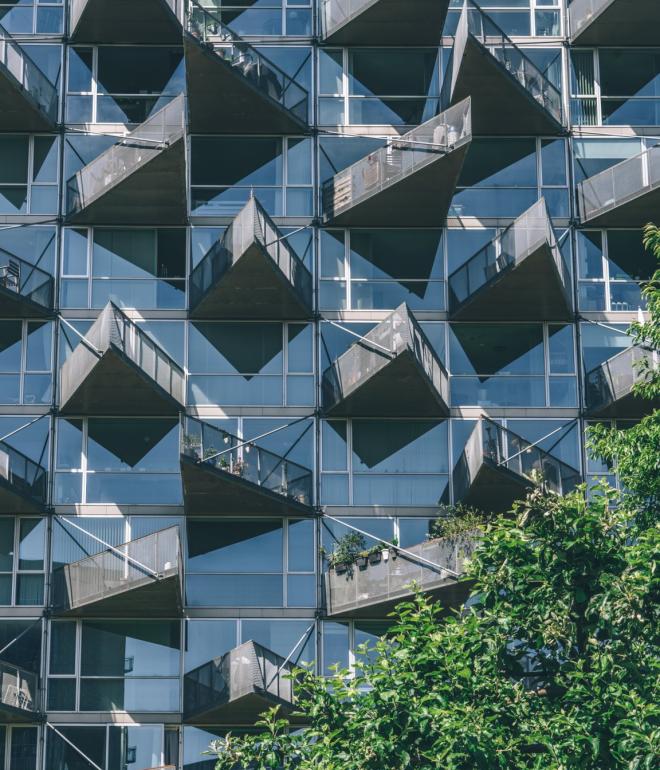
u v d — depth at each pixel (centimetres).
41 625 4269
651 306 3475
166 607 4244
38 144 4688
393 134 4734
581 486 2947
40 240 4603
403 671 2783
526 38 4812
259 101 4603
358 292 4588
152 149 4444
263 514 4378
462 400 4519
